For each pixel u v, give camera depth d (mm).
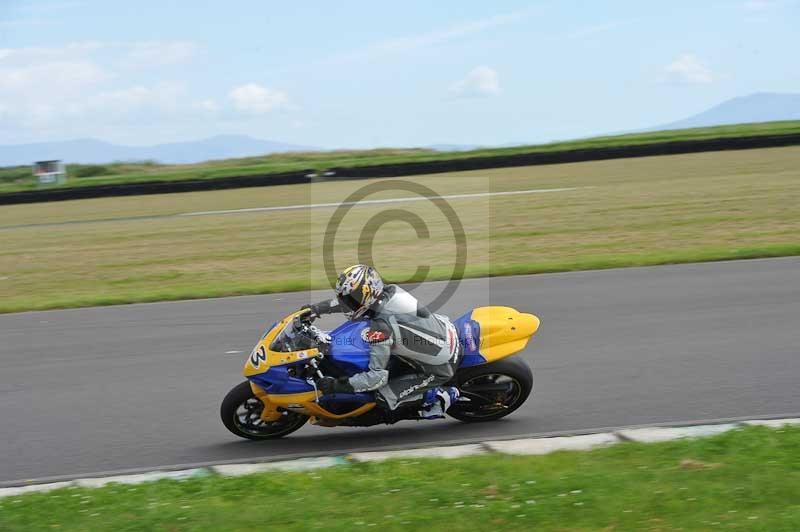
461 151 54875
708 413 8500
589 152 45500
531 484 6316
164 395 9930
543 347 11422
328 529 5637
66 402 9836
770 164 36844
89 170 61188
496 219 26797
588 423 8398
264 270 19906
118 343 12664
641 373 10016
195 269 20562
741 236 20406
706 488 6098
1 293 18719
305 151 61875
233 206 35531
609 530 5512
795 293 13883
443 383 8258
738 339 11312
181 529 5766
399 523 5684
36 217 36188
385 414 8148
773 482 6141
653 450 7141
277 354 7930
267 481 6730
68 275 20766
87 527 5883
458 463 7000
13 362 11875
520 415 8773
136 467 7668
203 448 8141
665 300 13883
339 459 7516
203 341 12508
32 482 7340
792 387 9227
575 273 16812
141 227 29984
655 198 28578
